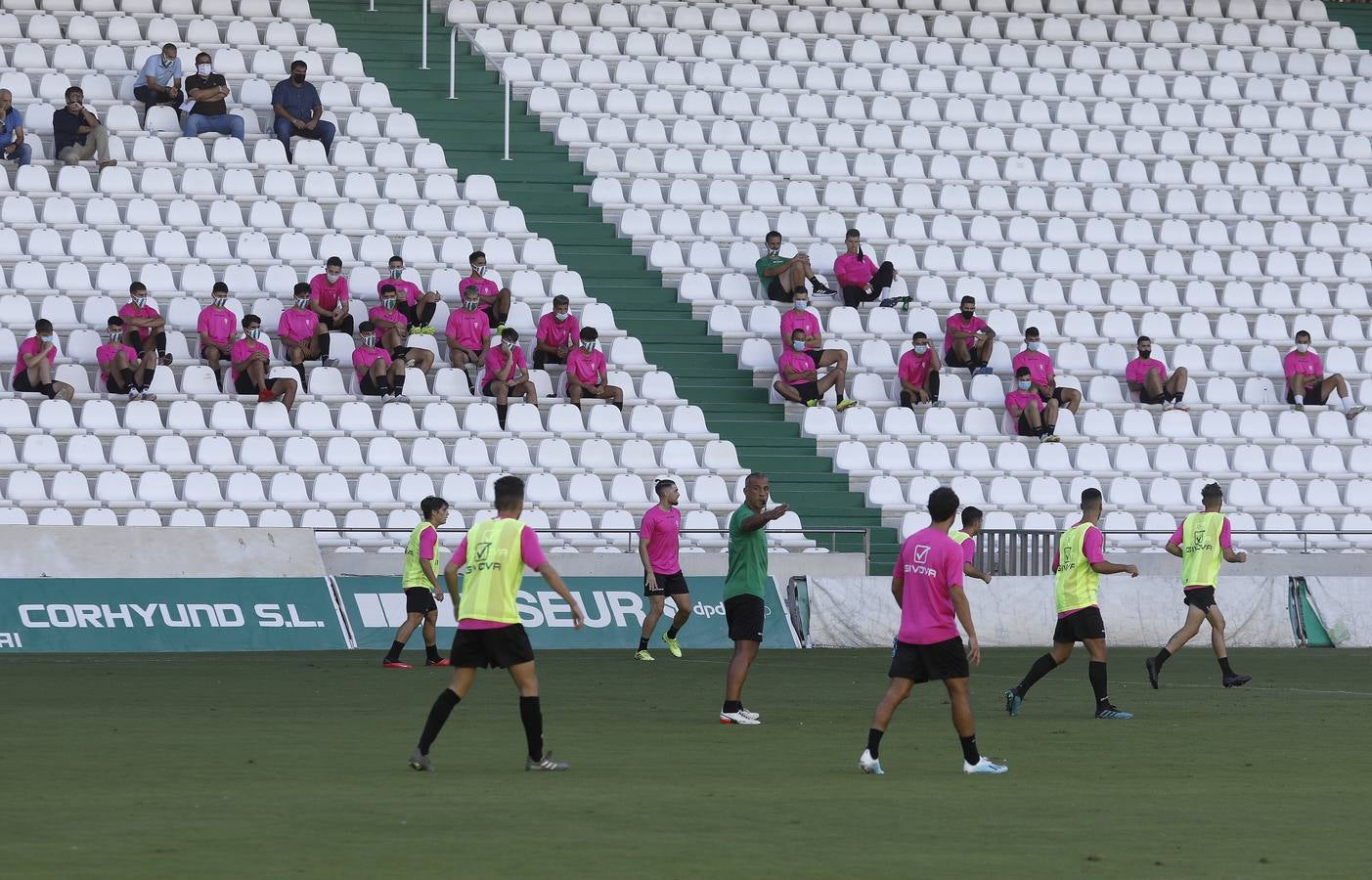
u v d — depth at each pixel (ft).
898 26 438.40
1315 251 400.47
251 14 394.93
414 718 170.81
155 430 302.04
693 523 311.27
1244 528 339.36
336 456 307.58
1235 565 314.35
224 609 260.83
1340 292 394.11
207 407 311.27
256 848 100.22
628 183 378.12
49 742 149.18
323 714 173.58
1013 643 287.69
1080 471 339.57
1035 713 186.09
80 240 330.54
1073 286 379.14
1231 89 438.81
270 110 369.30
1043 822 112.98
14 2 378.32
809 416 335.67
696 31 421.59
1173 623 294.25
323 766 135.95
